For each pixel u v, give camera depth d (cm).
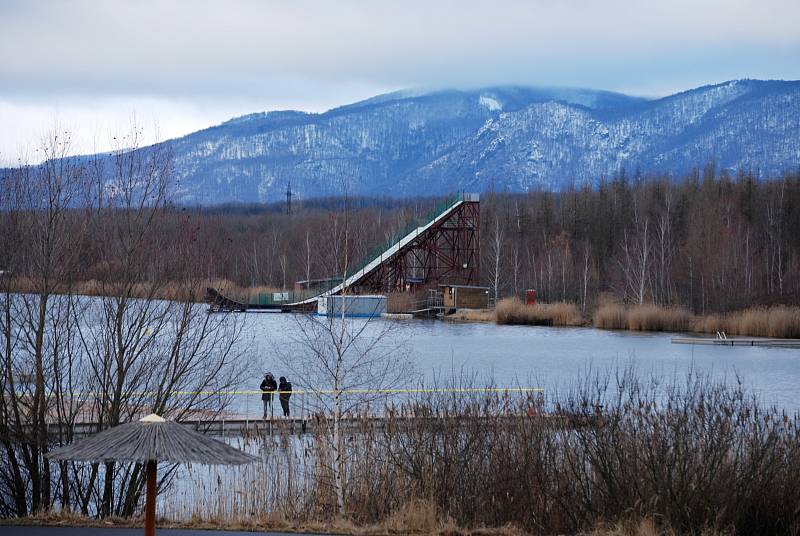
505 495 4522
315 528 4138
